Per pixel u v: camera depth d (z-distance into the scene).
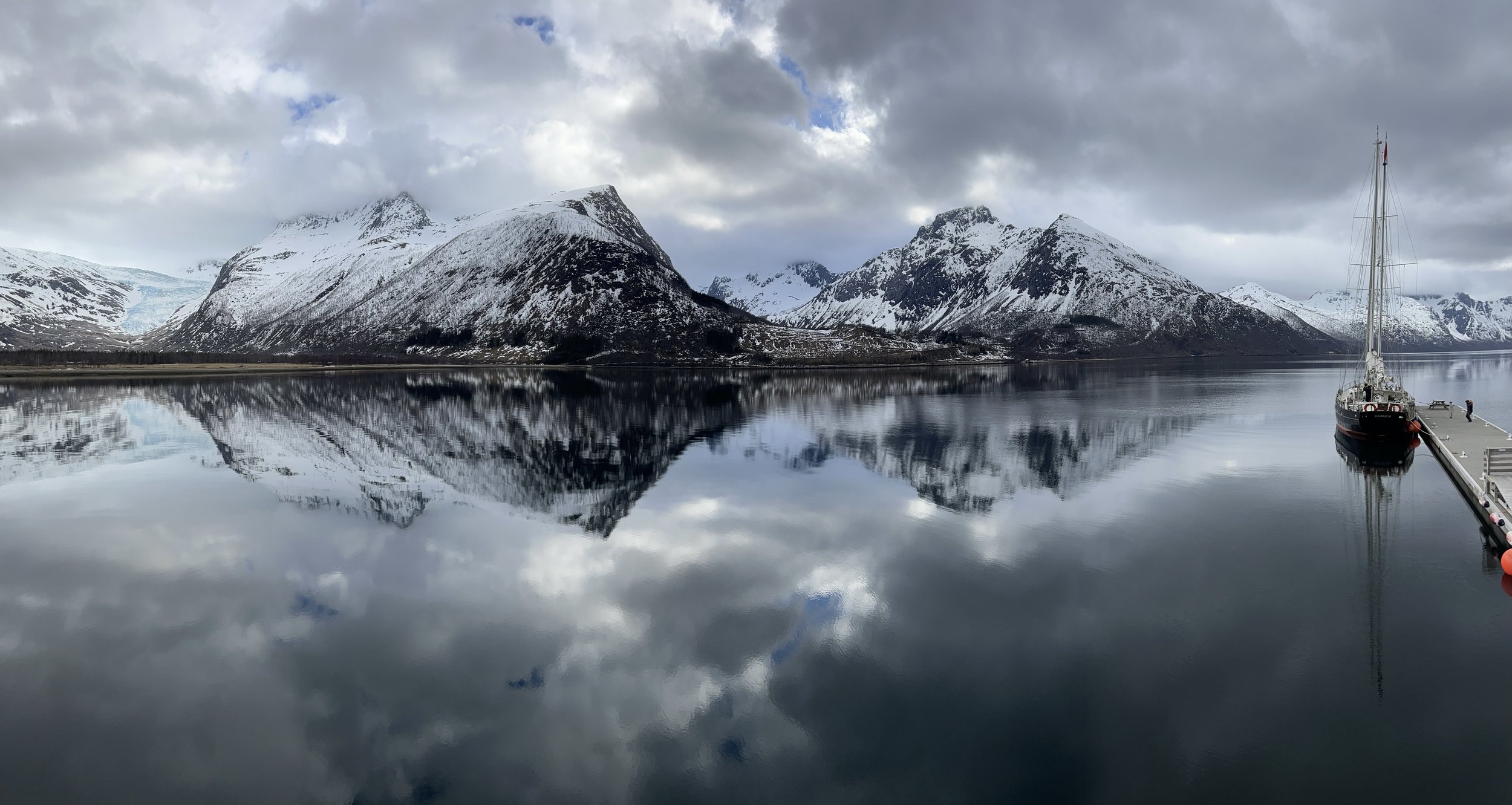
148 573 27.19
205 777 15.13
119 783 15.05
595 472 46.19
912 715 17.05
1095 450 54.69
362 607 23.84
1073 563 27.61
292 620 22.84
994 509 36.19
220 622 22.64
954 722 16.73
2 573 27.25
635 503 37.81
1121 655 19.97
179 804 14.42
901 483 42.53
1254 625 21.92
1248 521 33.69
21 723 17.17
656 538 31.27
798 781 14.77
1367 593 24.50
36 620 22.91
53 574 27.11
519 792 14.60
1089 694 17.94
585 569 27.27
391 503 37.94
